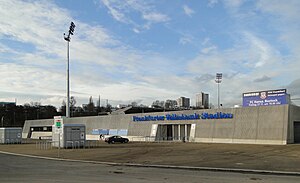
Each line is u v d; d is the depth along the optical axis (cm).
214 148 3775
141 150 3562
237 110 5100
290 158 2519
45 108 13888
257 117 4816
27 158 2867
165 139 6234
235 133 5034
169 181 1405
